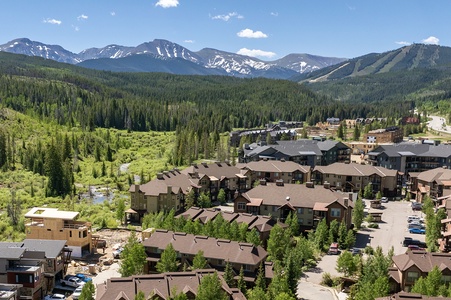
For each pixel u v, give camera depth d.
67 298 75.25
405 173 185.38
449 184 134.00
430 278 68.38
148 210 123.31
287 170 154.38
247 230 93.94
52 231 94.12
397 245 101.88
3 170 185.62
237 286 71.94
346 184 154.12
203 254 77.75
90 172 197.50
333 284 80.06
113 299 61.94
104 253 96.31
